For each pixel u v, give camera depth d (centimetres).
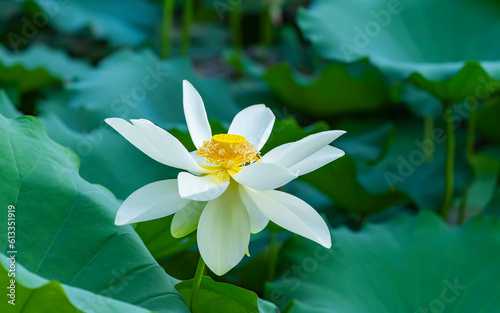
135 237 150
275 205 142
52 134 184
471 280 180
